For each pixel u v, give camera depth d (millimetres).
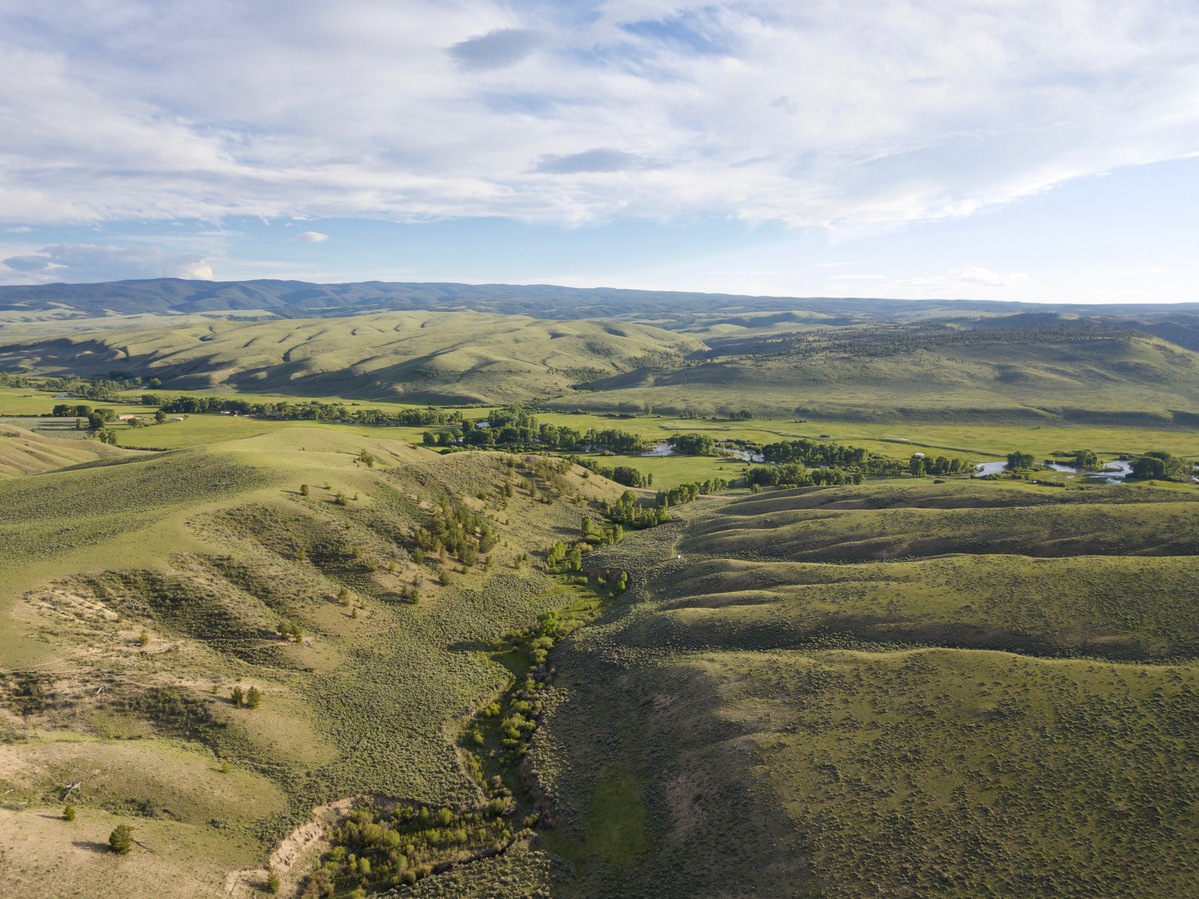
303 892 44719
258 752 54500
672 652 73750
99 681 55438
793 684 60688
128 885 38594
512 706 68250
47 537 75938
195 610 68000
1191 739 45156
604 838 49625
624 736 61625
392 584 86750
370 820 51000
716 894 41156
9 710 50531
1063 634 62031
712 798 49656
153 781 47812
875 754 49531
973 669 57406
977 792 44312
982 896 36812
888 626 69312
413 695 67125
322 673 67250
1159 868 36656
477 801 54000
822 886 39188
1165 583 66125
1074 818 40938
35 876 36375
